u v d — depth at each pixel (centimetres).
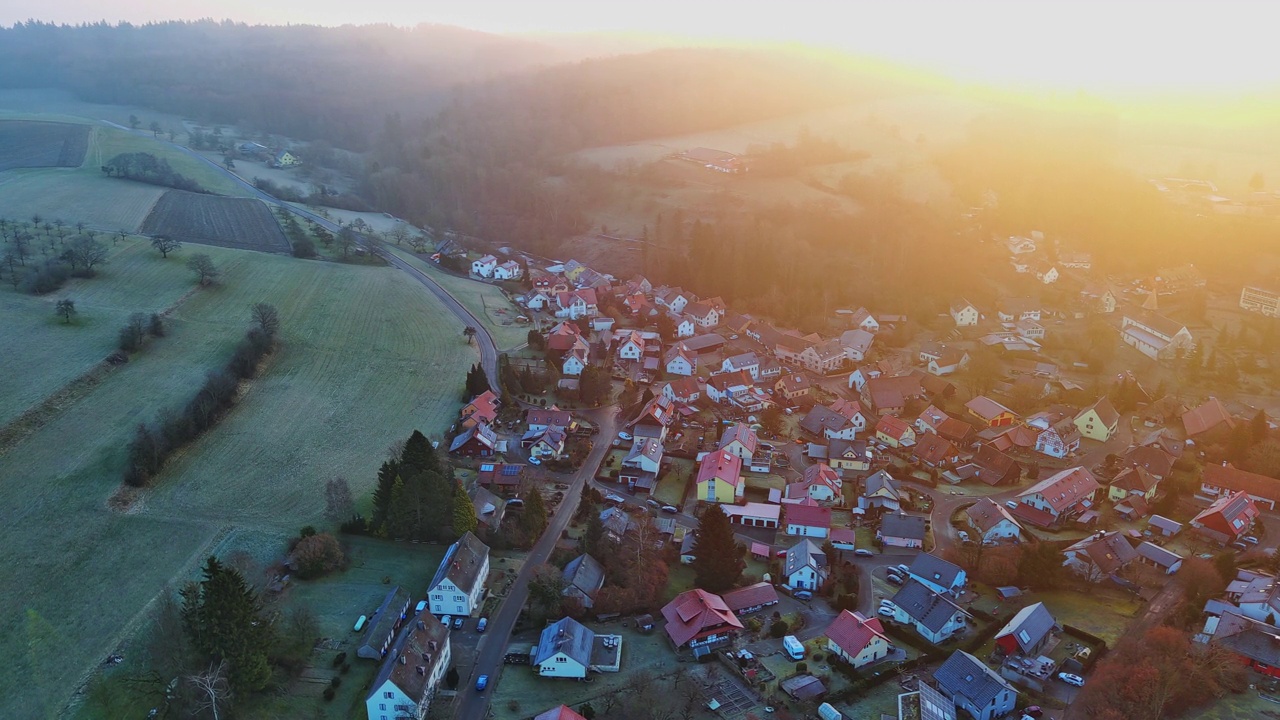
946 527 11931
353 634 9194
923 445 14038
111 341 14650
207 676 7606
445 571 9750
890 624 9562
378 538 11062
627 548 10644
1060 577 10238
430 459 11494
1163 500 12212
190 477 11856
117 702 7962
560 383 16050
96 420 12594
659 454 13375
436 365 16250
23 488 10975
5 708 7888
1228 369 17000
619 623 9725
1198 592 9812
